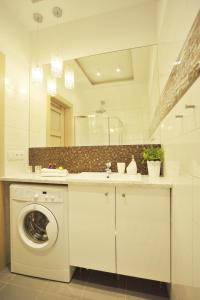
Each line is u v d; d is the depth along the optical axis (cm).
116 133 179
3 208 158
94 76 186
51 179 139
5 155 164
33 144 198
